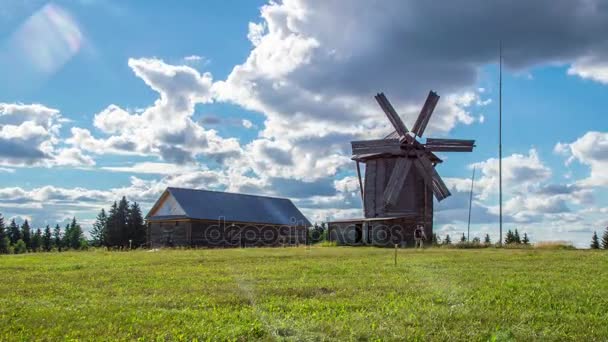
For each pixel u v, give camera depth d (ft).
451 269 85.15
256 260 107.76
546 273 78.59
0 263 105.09
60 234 424.05
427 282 66.74
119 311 47.37
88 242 412.98
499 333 38.45
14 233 417.28
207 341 37.17
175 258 114.21
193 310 48.16
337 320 42.86
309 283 65.98
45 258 124.16
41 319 43.88
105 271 84.48
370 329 39.86
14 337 38.27
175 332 39.19
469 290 58.44
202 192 236.22
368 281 67.92
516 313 45.78
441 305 49.80
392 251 143.33
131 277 74.64
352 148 211.61
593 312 46.93
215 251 150.41
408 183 205.16
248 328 39.91
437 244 192.75
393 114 212.43
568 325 41.55
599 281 68.13
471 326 40.91
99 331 39.96
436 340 37.42
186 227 222.07
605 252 132.26
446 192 204.23
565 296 55.21
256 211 244.42
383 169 208.13
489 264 95.45
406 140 206.90
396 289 59.98
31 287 64.39
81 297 56.24
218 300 53.11
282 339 37.78
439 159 212.84
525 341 37.52
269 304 50.70
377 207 207.51
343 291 58.54
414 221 201.36
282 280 69.92
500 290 58.85
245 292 58.39
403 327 40.40
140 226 354.54
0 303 52.08
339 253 133.08
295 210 263.08
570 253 127.44
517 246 170.09
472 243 175.63
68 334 39.14
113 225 352.69
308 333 38.96
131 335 38.99
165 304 51.11
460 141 214.48
